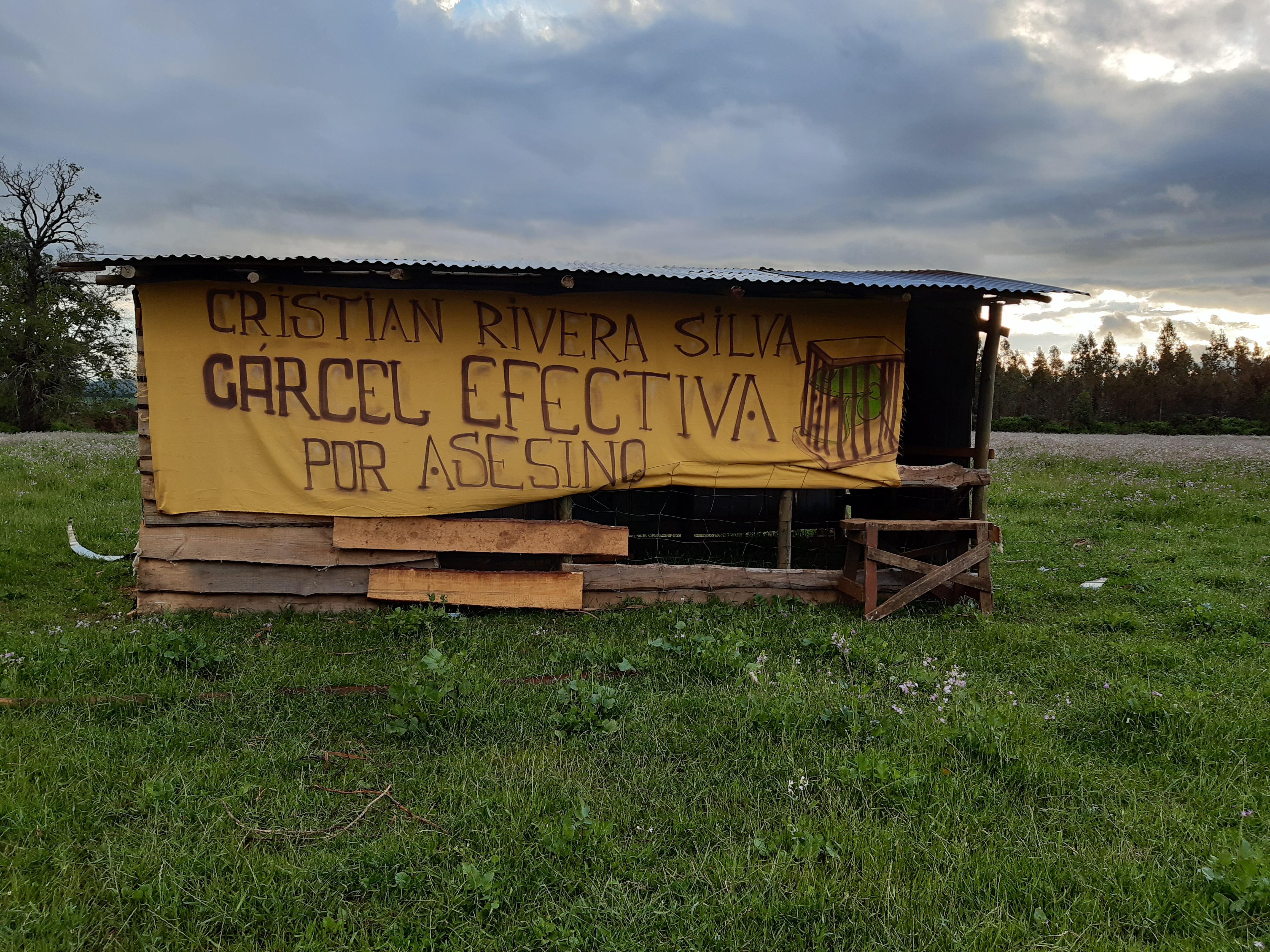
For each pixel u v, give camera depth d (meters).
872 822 4.02
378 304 7.64
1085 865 3.73
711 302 8.07
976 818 4.05
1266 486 17.03
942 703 5.40
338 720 5.21
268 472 7.62
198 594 7.65
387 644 6.82
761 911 3.36
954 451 8.88
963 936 3.23
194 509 7.55
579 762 4.67
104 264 6.96
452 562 8.24
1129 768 4.68
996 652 6.82
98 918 3.30
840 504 9.90
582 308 7.90
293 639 6.93
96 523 11.48
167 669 5.88
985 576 8.10
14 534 10.30
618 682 5.98
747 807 4.23
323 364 7.62
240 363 7.52
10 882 3.44
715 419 8.13
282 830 3.91
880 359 8.27
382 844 3.79
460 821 4.00
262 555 7.67
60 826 3.90
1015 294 7.54
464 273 7.21
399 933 3.21
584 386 7.96
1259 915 3.35
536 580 7.85
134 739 4.78
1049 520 13.80
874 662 6.30
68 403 44.91
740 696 5.49
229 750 4.79
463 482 7.86
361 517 7.73
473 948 3.17
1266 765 4.69
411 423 7.75
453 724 5.05
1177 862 3.77
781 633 7.34
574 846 3.76
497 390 7.85
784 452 8.21
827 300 8.17
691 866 3.67
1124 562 10.59
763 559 9.89
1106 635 7.46
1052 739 4.97
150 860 3.63
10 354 42.09
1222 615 7.86
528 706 5.39
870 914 3.36
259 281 7.43
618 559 9.09
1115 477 19.33
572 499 8.38
